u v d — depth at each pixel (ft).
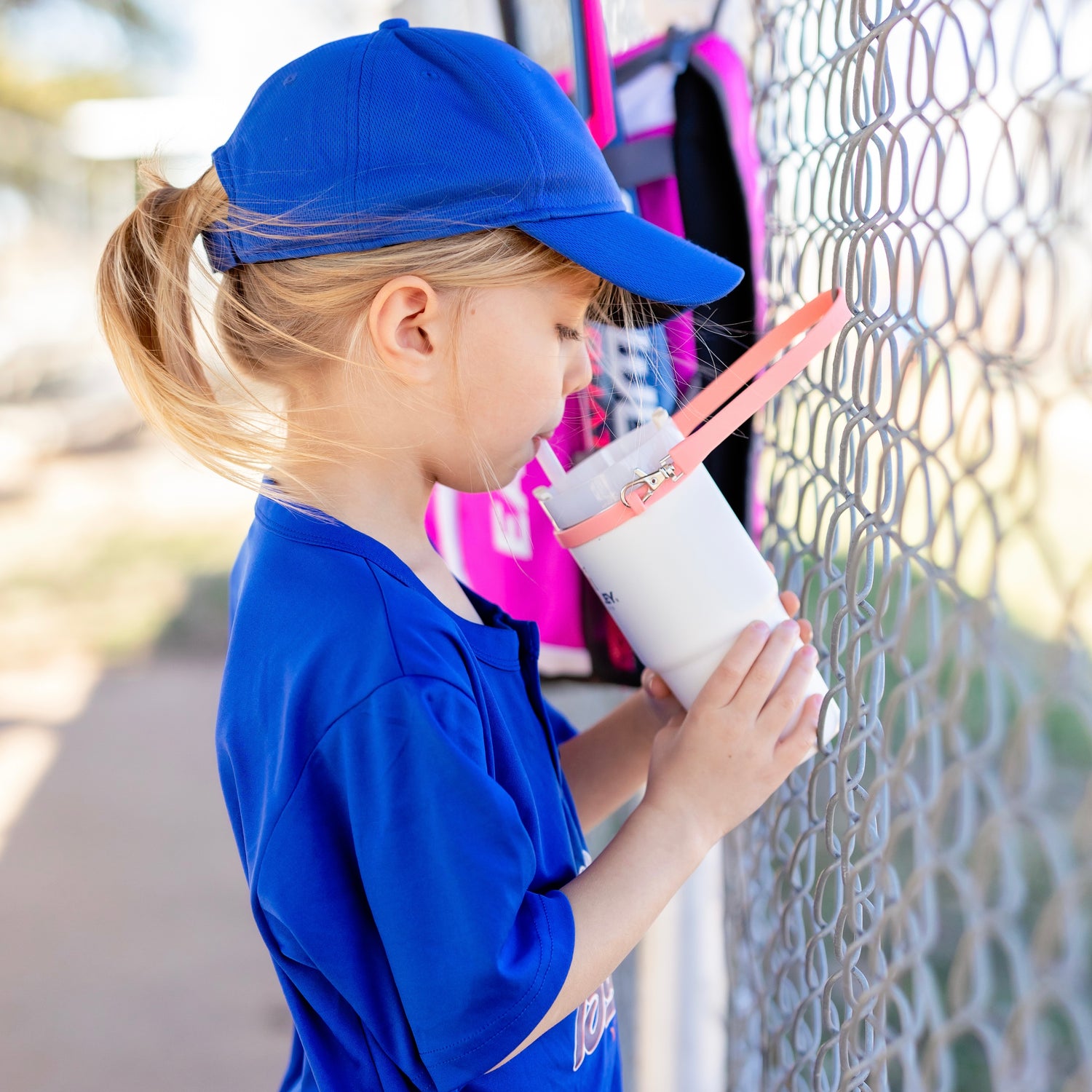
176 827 10.24
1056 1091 2.45
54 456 33.88
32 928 8.50
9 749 12.62
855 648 2.25
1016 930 1.79
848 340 2.63
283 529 2.54
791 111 2.82
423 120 2.39
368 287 2.43
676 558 2.47
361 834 2.15
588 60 3.66
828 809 2.38
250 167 2.55
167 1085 6.66
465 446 2.53
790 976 3.10
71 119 43.88
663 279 2.50
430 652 2.26
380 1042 2.23
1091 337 1.63
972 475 1.86
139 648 16.75
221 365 2.70
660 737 2.69
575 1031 2.69
